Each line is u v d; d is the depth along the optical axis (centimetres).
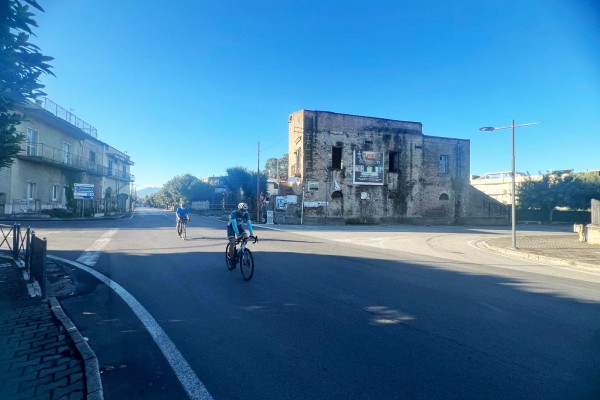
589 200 3838
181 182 8706
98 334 431
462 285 737
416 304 578
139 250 1161
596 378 337
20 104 471
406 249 1434
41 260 580
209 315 505
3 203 2623
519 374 343
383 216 3369
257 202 3378
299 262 973
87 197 2866
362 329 459
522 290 705
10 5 396
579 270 1041
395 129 3456
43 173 3047
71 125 3198
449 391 311
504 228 3191
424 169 3584
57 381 309
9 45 412
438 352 392
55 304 527
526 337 440
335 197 3203
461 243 1794
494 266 1052
